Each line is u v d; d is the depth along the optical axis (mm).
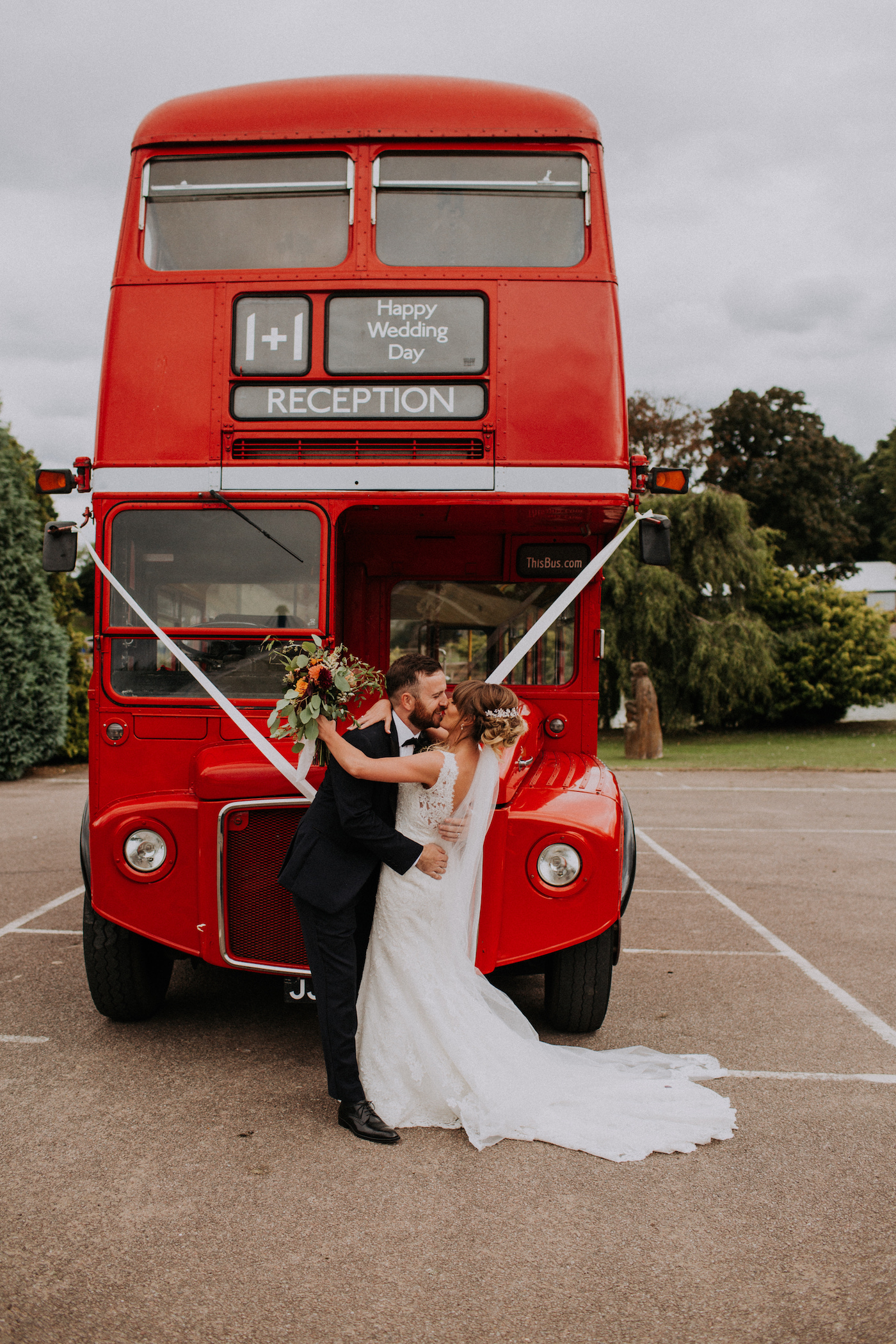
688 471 5352
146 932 4551
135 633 4938
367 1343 2625
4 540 17984
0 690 17625
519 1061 4066
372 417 4934
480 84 5203
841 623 28797
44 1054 4688
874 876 9328
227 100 5141
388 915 4020
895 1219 3248
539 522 5582
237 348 4957
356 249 4996
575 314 5004
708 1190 3436
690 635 25125
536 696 6055
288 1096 4219
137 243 5039
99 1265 2971
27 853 10336
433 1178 3520
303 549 4938
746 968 6273
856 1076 4473
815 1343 2623
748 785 16828
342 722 5383
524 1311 2756
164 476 4941
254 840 4445
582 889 4457
